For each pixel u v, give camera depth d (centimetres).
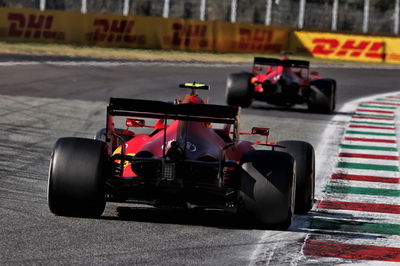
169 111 2272
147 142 2483
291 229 2327
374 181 3422
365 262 1980
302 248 2086
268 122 5528
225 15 16125
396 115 6719
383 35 15662
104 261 1839
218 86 8431
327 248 2111
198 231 2222
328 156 4131
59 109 5453
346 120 6053
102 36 12756
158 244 2039
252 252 2011
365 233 2352
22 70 8344
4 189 2717
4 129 4303
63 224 2208
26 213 2336
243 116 5822
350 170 3703
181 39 13362
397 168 3822
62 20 12431
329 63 13512
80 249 1941
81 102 6022
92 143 2247
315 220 2512
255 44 14250
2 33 12119
